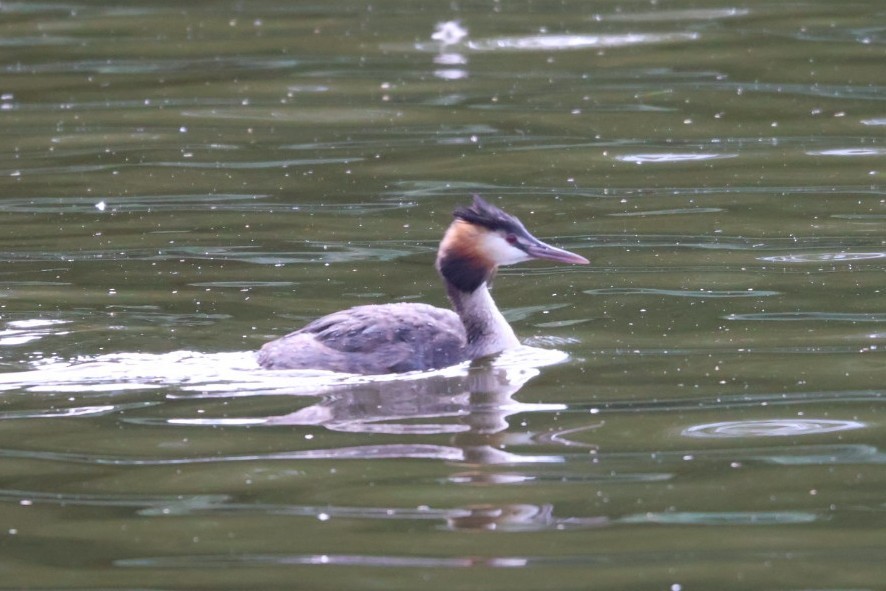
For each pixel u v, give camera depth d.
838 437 11.41
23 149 21.75
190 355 13.52
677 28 28.83
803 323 14.25
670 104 23.59
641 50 27.11
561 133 22.17
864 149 20.97
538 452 11.19
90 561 9.52
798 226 17.59
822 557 9.43
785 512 10.10
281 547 9.68
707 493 10.42
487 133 22.27
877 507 10.15
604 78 25.23
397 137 22.17
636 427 11.70
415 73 25.92
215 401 12.39
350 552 9.58
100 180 20.17
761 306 14.81
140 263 16.58
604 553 9.52
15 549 9.68
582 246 17.08
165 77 26.05
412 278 16.06
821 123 22.36
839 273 15.77
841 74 25.03
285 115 23.52
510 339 13.81
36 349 13.68
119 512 10.25
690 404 12.20
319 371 13.00
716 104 23.52
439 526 9.94
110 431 11.73
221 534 9.87
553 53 27.12
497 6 31.62
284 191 19.56
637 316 14.64
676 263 16.36
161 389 12.67
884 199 18.58
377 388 12.70
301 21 30.47
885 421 11.72
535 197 19.08
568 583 9.12
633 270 16.16
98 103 24.45
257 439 11.53
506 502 10.31
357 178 20.14
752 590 8.99
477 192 19.36
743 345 13.68
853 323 14.19
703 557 9.45
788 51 26.69
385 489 10.53
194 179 20.19
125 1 32.91
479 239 14.16
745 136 21.81
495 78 25.42
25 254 16.92
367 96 24.55
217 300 15.26
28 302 15.10
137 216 18.50
